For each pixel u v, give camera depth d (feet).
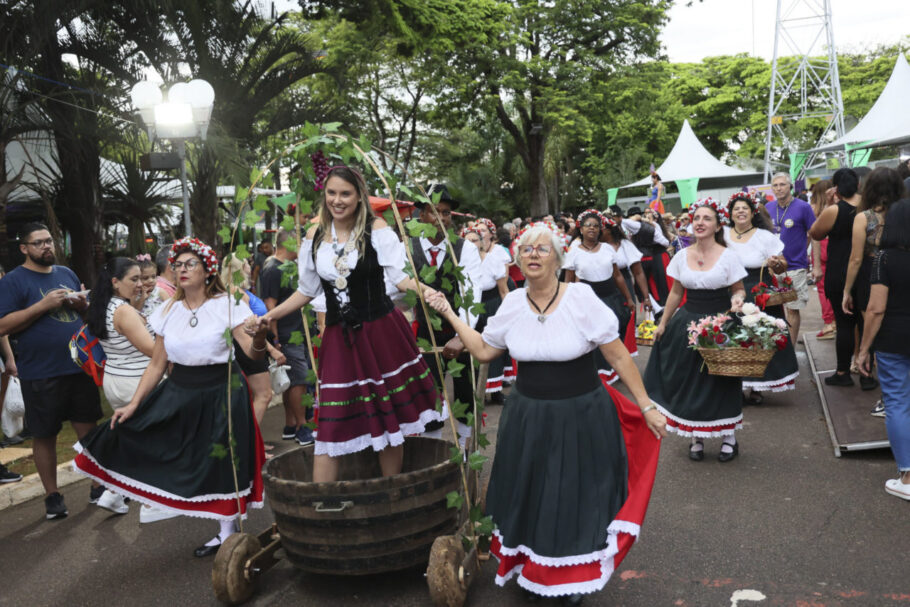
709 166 81.15
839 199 21.47
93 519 16.79
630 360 11.07
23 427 23.41
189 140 38.83
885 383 14.84
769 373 21.94
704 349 16.89
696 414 17.53
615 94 86.12
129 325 15.58
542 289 11.11
